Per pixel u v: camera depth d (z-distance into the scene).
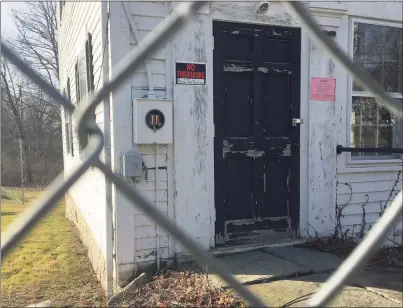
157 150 4.03
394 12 5.29
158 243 4.04
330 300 1.53
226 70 4.38
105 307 3.67
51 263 5.77
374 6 5.14
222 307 3.13
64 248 6.67
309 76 4.72
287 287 3.33
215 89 4.33
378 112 5.31
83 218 6.99
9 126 15.01
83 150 1.42
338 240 4.63
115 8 3.85
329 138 4.84
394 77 5.42
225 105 4.40
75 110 1.42
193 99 4.14
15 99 15.29
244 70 4.46
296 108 4.71
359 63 5.16
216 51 4.32
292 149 4.71
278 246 4.48
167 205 4.10
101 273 4.61
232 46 4.42
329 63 4.81
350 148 4.79
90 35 5.11
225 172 4.42
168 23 1.40
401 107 1.61
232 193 4.46
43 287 4.70
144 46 1.44
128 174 3.81
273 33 4.57
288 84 4.69
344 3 4.91
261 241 4.55
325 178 4.83
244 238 4.50
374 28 5.27
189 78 4.12
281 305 2.97
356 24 5.13
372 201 5.16
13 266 5.64
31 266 5.64
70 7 8.12
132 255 3.96
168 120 3.96
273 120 4.64
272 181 4.64
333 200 4.88
